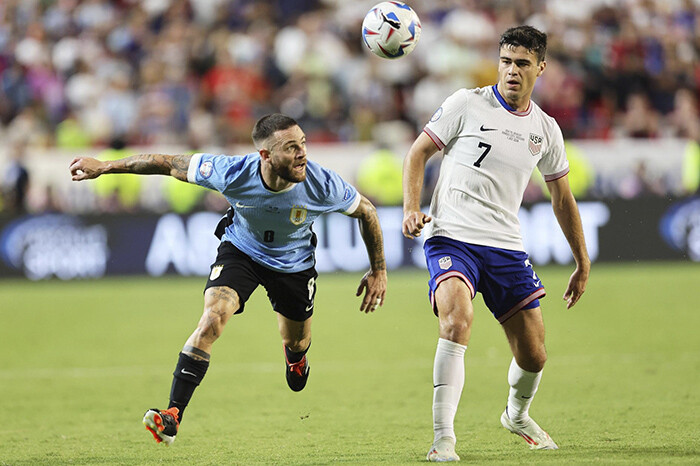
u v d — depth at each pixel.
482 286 20.55
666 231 59.97
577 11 76.12
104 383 32.81
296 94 71.75
